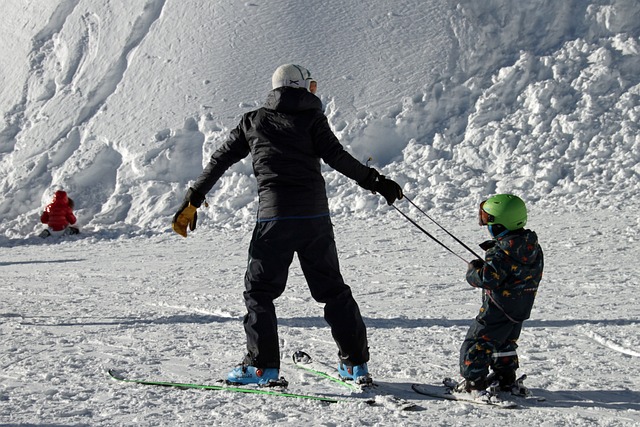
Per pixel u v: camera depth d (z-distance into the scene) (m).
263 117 4.59
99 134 20.91
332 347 5.81
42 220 17.45
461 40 20.41
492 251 4.07
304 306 7.71
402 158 18.02
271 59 20.92
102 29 24.12
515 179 16.02
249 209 17.08
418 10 21.28
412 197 16.23
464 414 3.98
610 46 19.30
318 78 20.17
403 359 5.32
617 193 14.46
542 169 16.06
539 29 20.50
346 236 13.28
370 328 6.50
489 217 4.08
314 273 4.60
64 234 17.39
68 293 9.54
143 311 7.90
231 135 4.71
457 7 21.06
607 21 19.89
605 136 16.61
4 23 26.77
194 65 21.39
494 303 4.12
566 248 10.59
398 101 19.30
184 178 18.95
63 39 24.78
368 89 19.70
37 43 25.31
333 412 4.05
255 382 4.61
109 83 22.48
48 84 23.88
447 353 5.48
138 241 15.80
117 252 14.23
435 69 19.84
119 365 5.31
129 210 18.36
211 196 18.00
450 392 4.34
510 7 20.97
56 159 20.88
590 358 5.23
